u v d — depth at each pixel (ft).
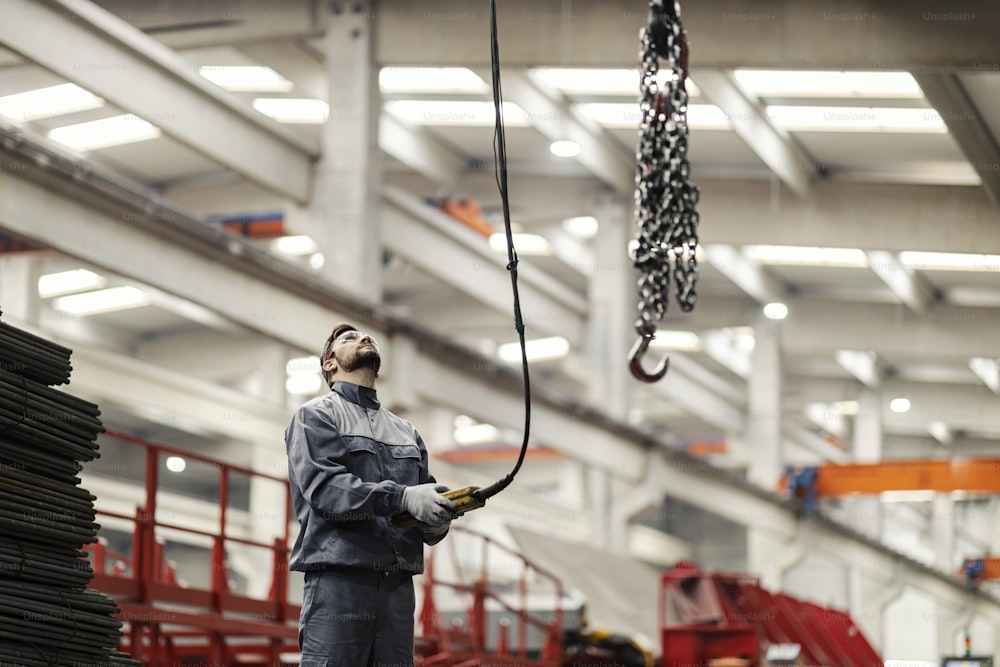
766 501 147.43
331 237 91.61
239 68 112.16
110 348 160.56
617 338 131.13
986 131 103.40
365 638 22.53
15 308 132.05
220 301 77.05
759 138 110.93
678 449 131.64
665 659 87.61
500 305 121.80
